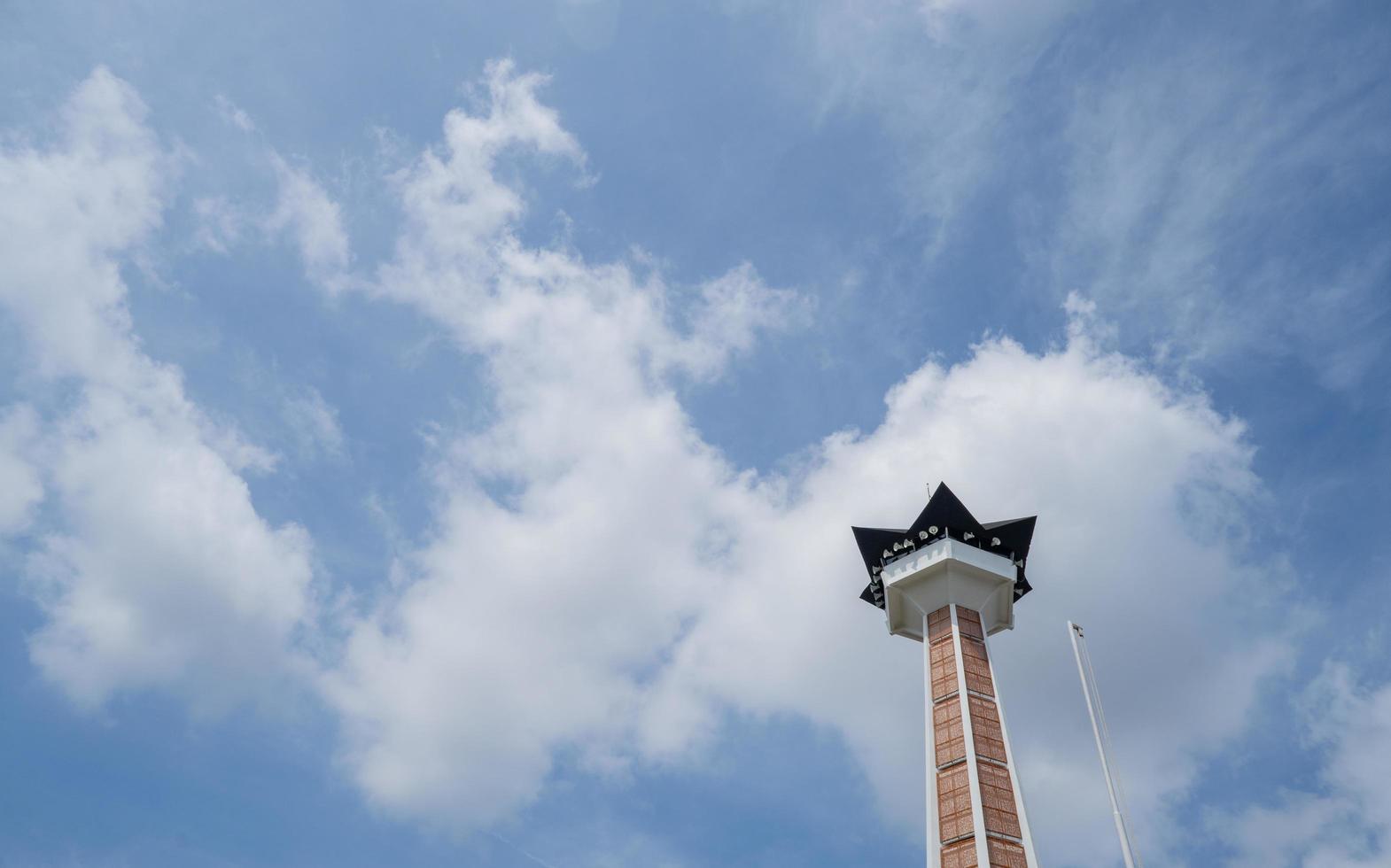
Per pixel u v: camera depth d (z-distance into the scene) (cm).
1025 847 8000
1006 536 10369
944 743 8894
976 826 8044
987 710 9031
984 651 9606
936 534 10381
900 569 10250
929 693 9381
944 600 9969
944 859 8112
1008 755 8612
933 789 8600
